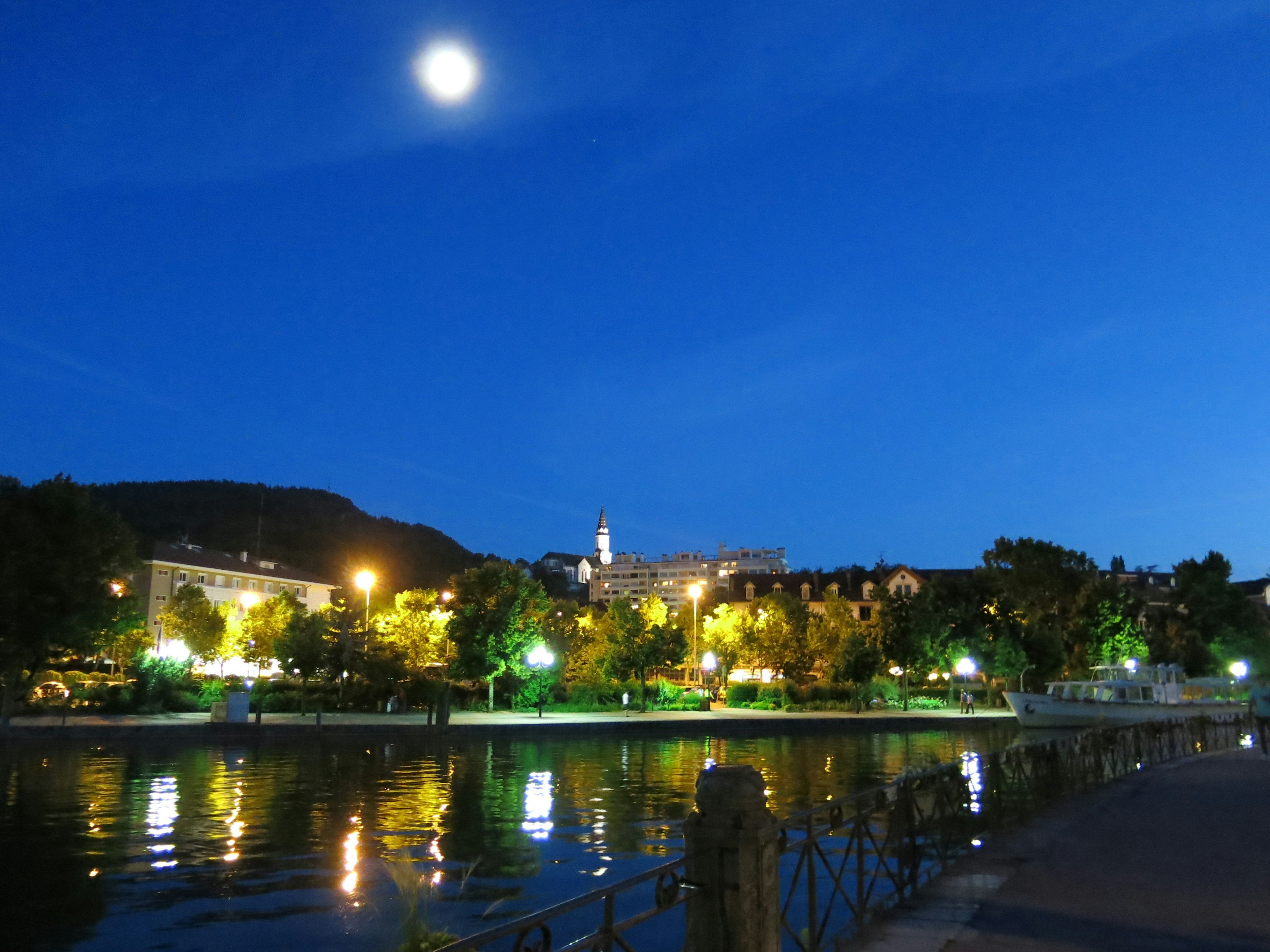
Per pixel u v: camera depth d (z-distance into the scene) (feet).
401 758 96.89
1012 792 40.86
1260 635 262.67
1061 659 223.71
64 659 182.70
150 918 34.94
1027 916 25.13
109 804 62.90
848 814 58.90
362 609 155.94
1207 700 175.52
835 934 23.54
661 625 187.52
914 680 255.29
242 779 77.15
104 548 148.25
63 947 31.71
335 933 32.96
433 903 37.35
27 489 143.84
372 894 38.50
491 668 159.94
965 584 228.84
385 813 59.47
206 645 231.30
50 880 40.96
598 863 44.86
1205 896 27.27
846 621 238.27
